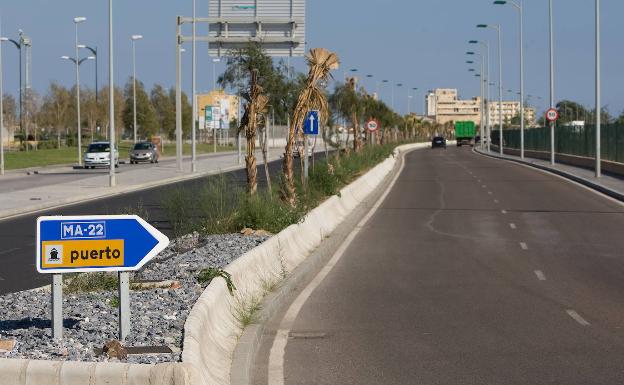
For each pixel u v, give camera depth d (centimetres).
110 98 4506
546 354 1073
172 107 13325
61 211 3244
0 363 742
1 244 2300
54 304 961
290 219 2128
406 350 1104
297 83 3522
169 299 1229
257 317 1220
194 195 2355
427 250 2123
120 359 868
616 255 2000
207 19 4281
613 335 1178
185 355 802
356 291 1556
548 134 7788
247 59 3309
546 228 2566
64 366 735
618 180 4412
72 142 11506
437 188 4309
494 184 4525
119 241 923
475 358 1057
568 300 1448
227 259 1636
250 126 2508
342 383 953
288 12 4284
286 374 993
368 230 2570
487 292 1535
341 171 3675
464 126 15262
